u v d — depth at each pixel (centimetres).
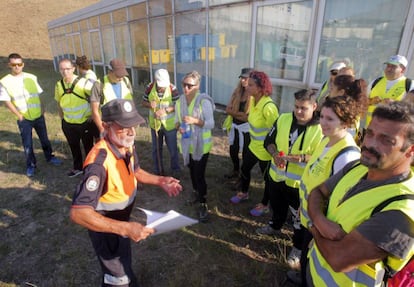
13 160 538
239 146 412
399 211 103
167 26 927
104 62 1455
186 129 330
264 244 306
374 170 117
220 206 376
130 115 172
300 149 244
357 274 126
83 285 264
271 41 662
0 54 2492
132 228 162
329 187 163
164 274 274
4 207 385
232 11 720
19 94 440
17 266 286
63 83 420
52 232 336
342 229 126
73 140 448
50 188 435
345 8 530
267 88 315
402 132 103
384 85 398
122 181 182
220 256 292
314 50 587
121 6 1118
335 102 179
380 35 500
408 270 123
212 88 854
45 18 3238
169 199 402
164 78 400
